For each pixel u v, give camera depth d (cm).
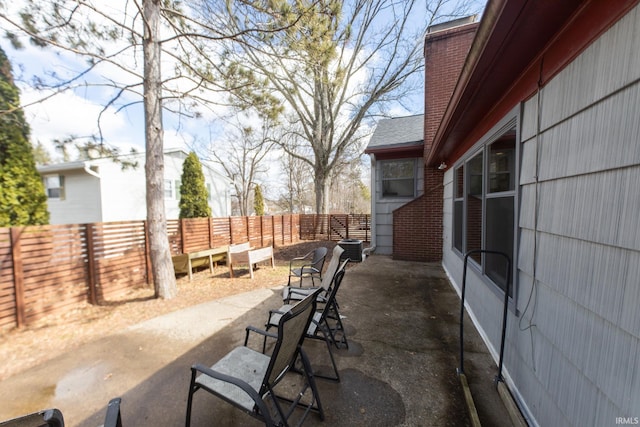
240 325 339
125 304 419
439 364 246
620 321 108
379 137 823
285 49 471
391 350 270
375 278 531
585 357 128
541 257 171
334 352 267
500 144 259
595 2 123
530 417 177
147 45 408
